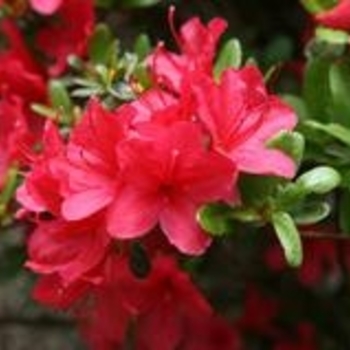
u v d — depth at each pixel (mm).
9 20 412
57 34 410
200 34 344
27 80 397
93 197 303
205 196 304
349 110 343
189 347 442
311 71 355
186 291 348
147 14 431
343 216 344
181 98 304
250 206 310
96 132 304
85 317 375
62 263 318
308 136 341
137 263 367
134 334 400
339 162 340
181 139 296
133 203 302
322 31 347
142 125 295
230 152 307
